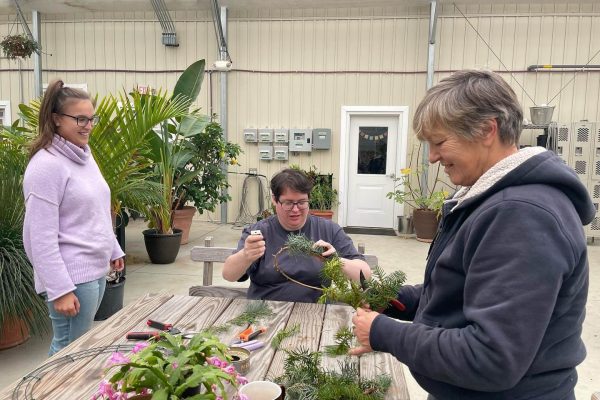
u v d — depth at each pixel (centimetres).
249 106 771
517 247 81
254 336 159
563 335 90
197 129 548
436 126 95
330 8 730
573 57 700
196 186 624
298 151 764
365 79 740
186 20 762
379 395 121
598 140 648
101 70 786
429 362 88
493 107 90
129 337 156
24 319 291
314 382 122
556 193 87
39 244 194
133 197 423
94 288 210
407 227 736
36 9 748
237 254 199
